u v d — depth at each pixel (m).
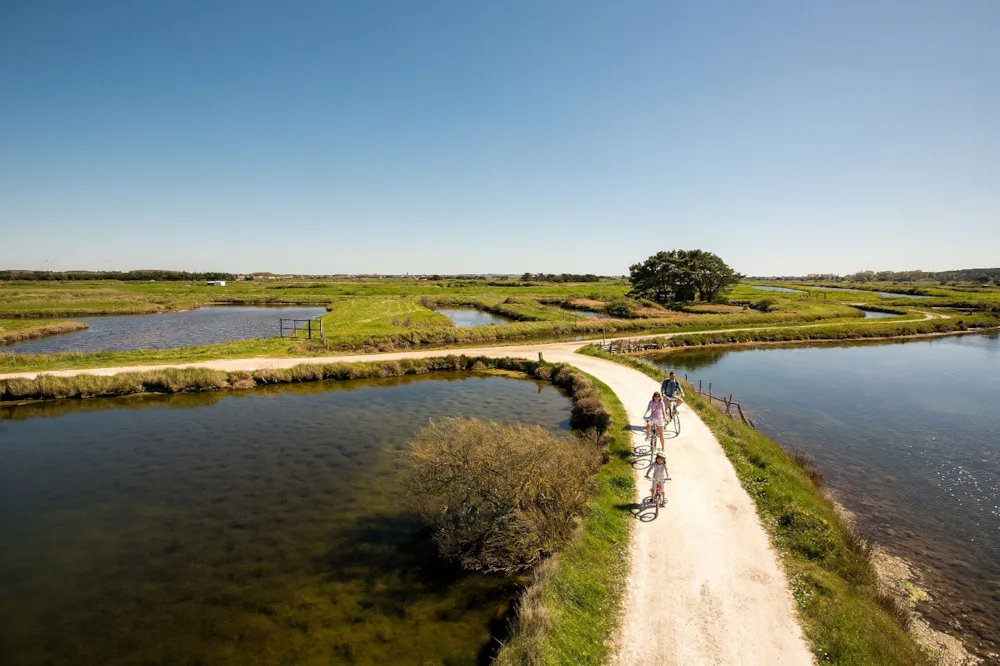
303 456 20.28
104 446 21.42
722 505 14.20
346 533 14.41
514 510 12.59
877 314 87.56
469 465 13.15
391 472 18.67
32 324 61.88
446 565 12.90
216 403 28.27
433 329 52.97
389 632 10.56
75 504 16.19
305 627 10.73
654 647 9.05
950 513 16.50
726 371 40.28
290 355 39.00
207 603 11.50
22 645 10.20
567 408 27.59
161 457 20.19
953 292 126.00
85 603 11.47
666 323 64.81
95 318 76.94
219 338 55.16
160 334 58.62
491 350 43.28
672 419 21.17
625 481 15.50
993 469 20.22
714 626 9.58
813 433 24.48
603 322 63.78
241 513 15.58
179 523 14.98
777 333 58.59
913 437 24.02
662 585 10.74
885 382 36.34
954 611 11.72
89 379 29.25
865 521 15.81
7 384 28.23
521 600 10.38
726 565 11.47
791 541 12.48
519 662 8.36
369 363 35.56
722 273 98.44
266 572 12.62
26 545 13.81
